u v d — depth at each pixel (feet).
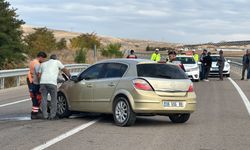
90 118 46.29
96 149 30.48
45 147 31.12
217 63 109.40
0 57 114.52
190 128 39.86
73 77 46.11
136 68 40.75
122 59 42.88
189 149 30.71
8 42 118.52
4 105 58.03
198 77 102.63
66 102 46.29
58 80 48.42
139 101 39.50
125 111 40.45
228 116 47.80
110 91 41.78
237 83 96.84
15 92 76.59
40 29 200.64
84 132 37.40
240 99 65.05
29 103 60.29
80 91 44.83
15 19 124.98
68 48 215.10
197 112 50.96
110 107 41.88
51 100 45.44
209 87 86.38
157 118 46.88
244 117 47.09
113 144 32.24
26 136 35.40
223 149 30.89
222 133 37.24
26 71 91.04
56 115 46.47
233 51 386.32
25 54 130.21
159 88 40.11
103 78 43.19
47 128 39.42
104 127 40.16
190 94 41.63
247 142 33.40
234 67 159.63
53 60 45.65
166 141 33.53
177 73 41.73
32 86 46.11
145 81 39.91
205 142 33.27
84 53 172.24
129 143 32.63
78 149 30.48
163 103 40.01
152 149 30.58
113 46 213.05
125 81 40.73
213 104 58.85
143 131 38.06
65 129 38.88
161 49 361.30
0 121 44.04
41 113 46.75
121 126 40.73
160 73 40.81
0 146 31.48
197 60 113.29
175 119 43.39
